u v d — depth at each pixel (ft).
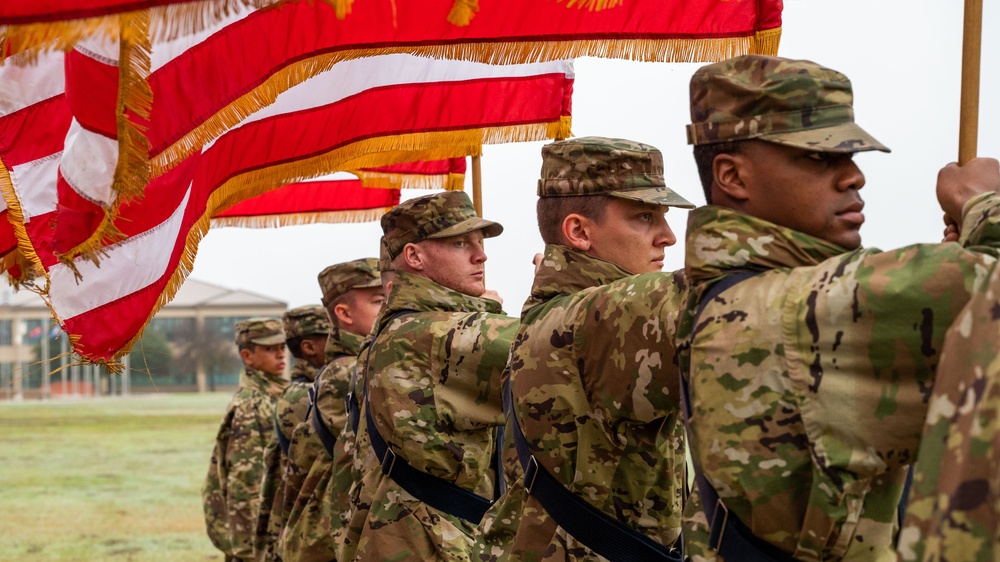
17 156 10.69
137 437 114.11
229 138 14.30
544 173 9.28
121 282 10.89
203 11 8.27
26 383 266.57
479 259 13.00
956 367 4.37
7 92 10.68
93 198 8.79
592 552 8.24
